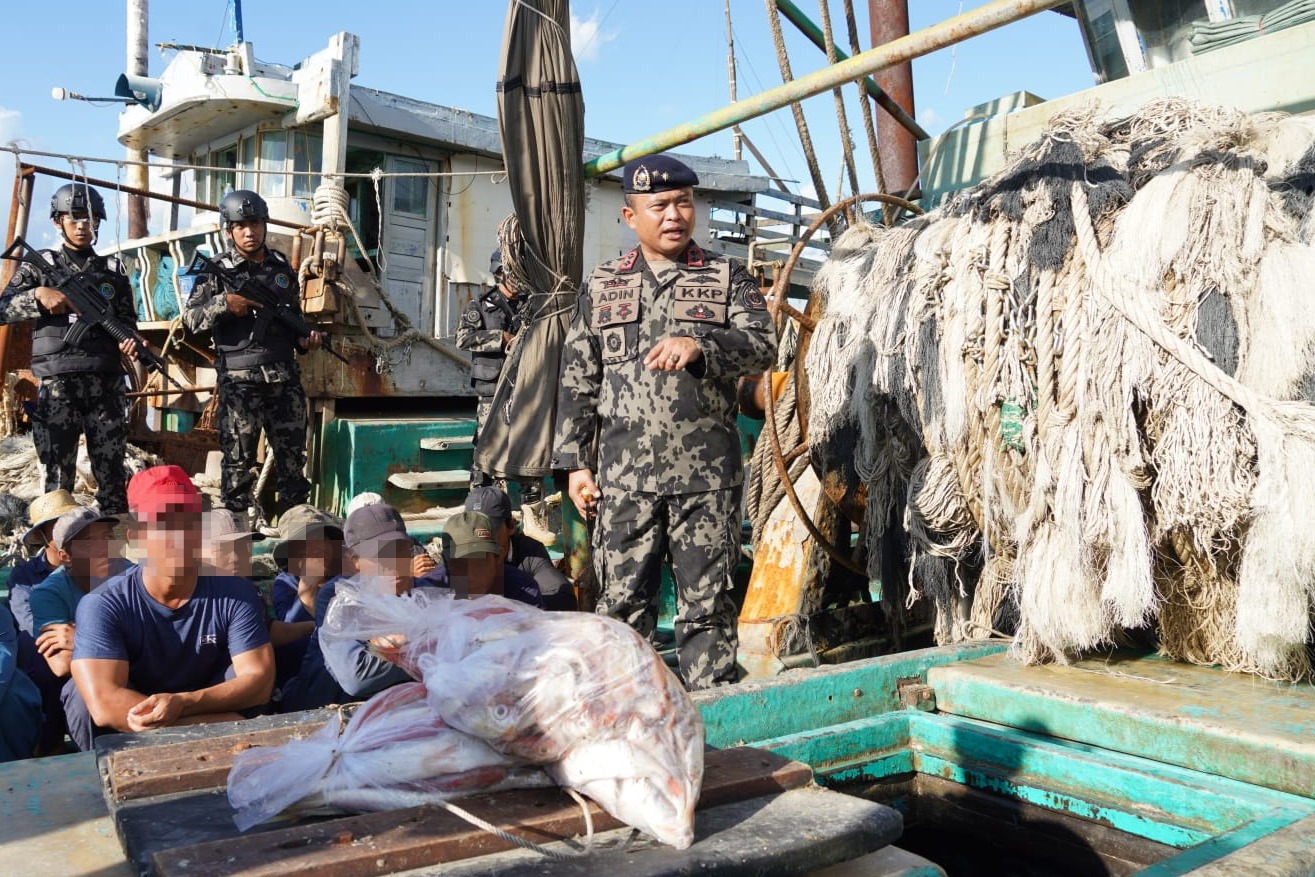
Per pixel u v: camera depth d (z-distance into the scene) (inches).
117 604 115.3
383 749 70.3
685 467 125.3
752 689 115.9
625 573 128.0
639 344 127.2
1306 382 112.2
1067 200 131.1
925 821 124.2
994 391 132.6
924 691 128.9
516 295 255.1
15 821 78.5
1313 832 78.7
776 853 63.4
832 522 171.6
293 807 70.2
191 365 327.6
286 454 241.4
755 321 123.9
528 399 187.0
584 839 65.2
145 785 75.3
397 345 283.3
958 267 138.9
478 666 69.7
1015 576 132.0
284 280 239.5
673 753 66.7
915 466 155.5
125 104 355.3
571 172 188.7
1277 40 183.8
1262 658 116.6
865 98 232.4
